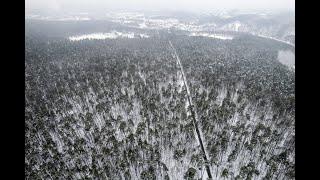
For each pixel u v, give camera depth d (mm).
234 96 159500
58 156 104500
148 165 98750
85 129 118250
